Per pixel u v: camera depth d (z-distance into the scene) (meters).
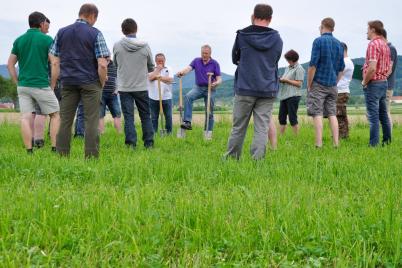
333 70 9.24
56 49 7.66
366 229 3.62
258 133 7.44
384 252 3.30
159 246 3.35
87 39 7.39
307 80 9.36
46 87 8.39
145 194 4.53
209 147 9.71
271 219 3.71
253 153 7.41
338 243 3.30
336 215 3.85
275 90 7.44
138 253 3.14
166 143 10.49
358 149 8.99
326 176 5.85
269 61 7.35
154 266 2.97
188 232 3.59
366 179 5.62
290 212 3.86
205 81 12.13
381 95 9.85
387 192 4.68
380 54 9.62
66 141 7.68
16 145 9.95
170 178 5.80
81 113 11.77
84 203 4.16
